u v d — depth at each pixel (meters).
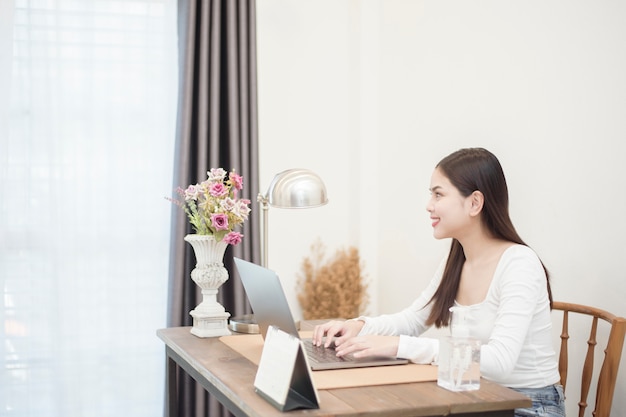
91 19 3.55
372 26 4.02
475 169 2.29
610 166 2.68
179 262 3.54
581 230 2.82
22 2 3.43
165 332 2.62
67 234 3.54
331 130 4.07
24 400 3.48
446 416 1.75
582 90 2.80
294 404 1.66
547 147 2.97
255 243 3.71
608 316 2.46
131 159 3.64
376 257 4.07
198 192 2.58
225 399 1.99
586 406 2.55
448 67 3.53
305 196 2.57
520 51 3.10
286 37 3.97
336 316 3.91
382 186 4.02
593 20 2.75
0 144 3.40
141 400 3.69
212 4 3.62
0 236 3.42
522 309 2.14
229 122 3.66
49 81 3.47
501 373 2.04
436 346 2.10
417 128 3.75
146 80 3.66
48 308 3.50
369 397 1.76
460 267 2.41
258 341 2.44
